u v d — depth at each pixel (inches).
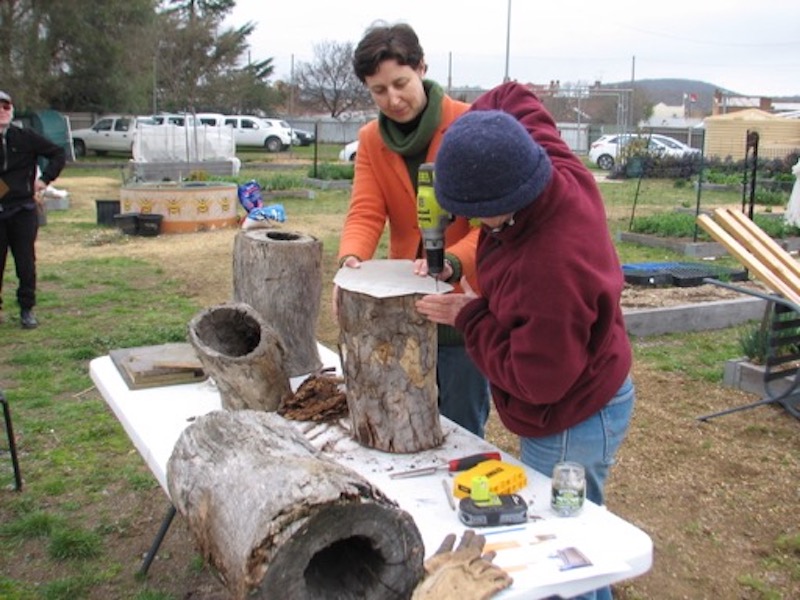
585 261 72.4
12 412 196.1
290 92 1998.0
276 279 118.0
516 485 83.3
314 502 61.3
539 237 73.2
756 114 1117.1
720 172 917.2
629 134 1082.7
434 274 95.8
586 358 77.2
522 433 87.6
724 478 163.9
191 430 78.6
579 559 70.1
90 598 124.8
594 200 78.2
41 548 138.1
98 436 182.7
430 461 91.7
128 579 129.6
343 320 92.7
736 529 144.6
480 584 65.6
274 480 64.7
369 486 65.1
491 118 72.0
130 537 141.9
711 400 208.1
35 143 261.6
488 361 80.5
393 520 64.0
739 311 285.4
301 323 121.2
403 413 92.8
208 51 1679.4
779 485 160.6
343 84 1950.1
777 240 448.8
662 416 196.5
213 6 1872.5
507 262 76.6
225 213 523.2
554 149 82.2
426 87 107.5
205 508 69.6
